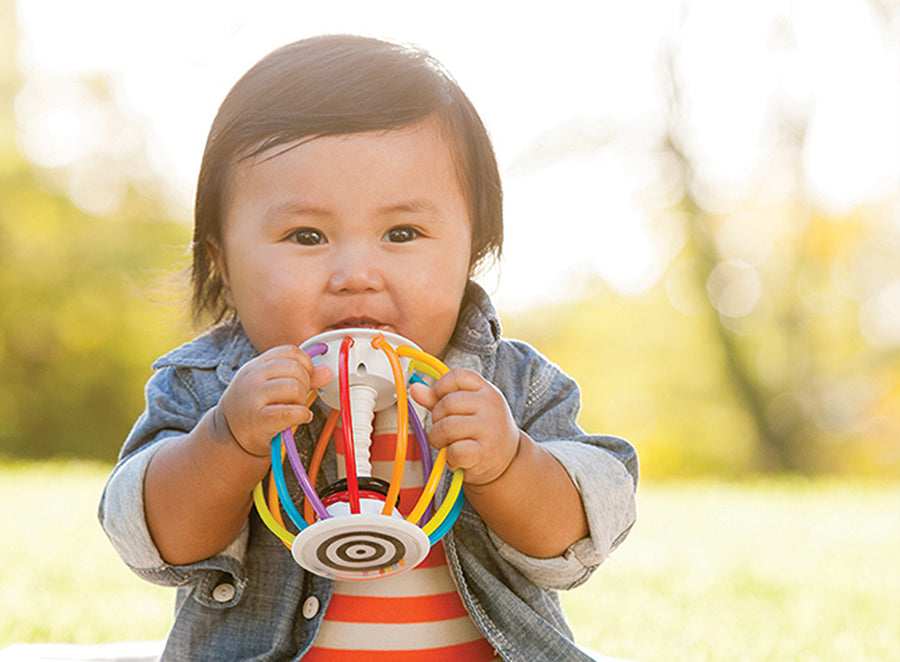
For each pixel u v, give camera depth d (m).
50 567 3.84
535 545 1.52
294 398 1.32
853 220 16.03
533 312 17.66
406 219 1.54
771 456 16.72
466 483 1.44
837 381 16.59
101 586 3.55
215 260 1.71
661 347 17.38
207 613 1.60
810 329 16.52
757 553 4.95
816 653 2.75
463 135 1.64
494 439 1.36
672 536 5.58
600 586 3.88
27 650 2.30
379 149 1.53
